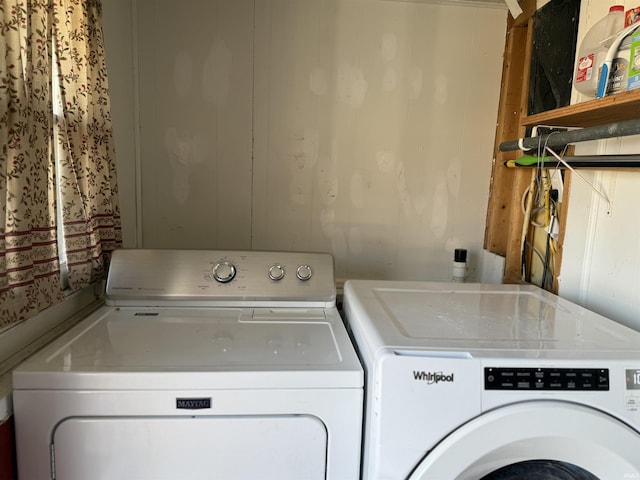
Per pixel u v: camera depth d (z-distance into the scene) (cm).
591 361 90
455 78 197
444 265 208
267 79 191
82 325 124
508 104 194
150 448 97
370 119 196
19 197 97
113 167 150
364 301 127
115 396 95
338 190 199
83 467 96
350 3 189
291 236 201
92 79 134
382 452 89
